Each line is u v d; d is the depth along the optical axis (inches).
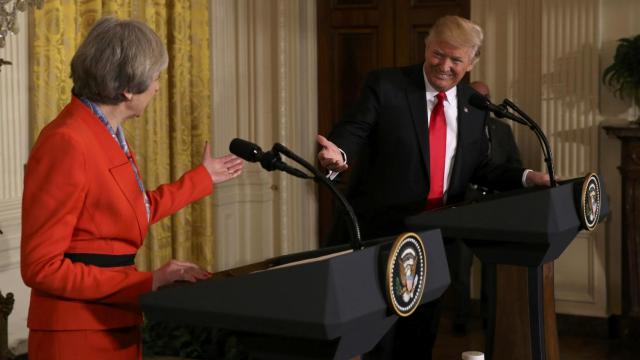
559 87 207.2
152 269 186.1
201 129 200.8
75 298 74.0
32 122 154.6
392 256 65.9
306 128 237.5
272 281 64.4
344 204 74.6
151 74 76.2
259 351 70.7
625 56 193.9
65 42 157.9
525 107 214.1
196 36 198.4
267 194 230.8
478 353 92.9
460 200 122.9
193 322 67.8
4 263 148.3
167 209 84.8
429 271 73.5
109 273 74.4
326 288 62.2
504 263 102.4
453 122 121.7
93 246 75.7
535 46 212.2
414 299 69.1
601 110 205.0
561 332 212.7
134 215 77.3
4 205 148.5
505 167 123.3
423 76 121.5
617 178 205.3
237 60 224.1
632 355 194.1
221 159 90.3
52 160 72.8
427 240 73.8
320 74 239.5
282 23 229.1
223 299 66.2
